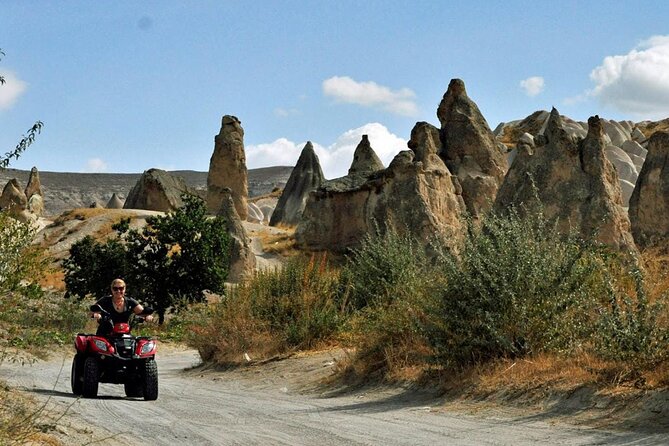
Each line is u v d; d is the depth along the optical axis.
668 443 8.33
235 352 23.11
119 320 14.66
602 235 45.78
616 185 48.12
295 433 10.08
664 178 57.22
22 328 27.94
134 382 14.38
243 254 68.00
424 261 20.62
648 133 131.75
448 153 75.75
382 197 67.50
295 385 17.55
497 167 75.19
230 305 24.53
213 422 11.20
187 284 47.59
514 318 13.86
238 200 98.88
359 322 19.78
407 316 16.61
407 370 15.30
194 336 25.61
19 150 10.11
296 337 22.58
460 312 14.45
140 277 47.44
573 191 47.38
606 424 9.67
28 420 8.72
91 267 47.59
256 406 13.52
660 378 10.54
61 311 34.03
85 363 14.16
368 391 15.23
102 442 9.10
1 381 13.41
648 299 12.08
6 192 87.94
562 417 10.39
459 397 12.80
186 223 48.09
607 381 11.11
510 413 11.12
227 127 99.81
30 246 15.15
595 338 12.89
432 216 62.59
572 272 13.99
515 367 13.05
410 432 10.02
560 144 48.66
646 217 57.59
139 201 97.19
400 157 65.56
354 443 9.25
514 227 14.59
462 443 9.06
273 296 24.16
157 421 11.21
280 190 163.50
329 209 71.69
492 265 14.16
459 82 77.94
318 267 24.56
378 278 21.81
